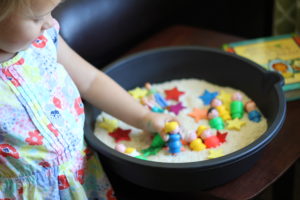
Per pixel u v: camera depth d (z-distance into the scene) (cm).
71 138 71
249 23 134
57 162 70
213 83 97
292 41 102
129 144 84
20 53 66
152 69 97
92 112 86
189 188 70
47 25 62
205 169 64
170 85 98
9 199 71
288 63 94
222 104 91
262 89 85
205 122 87
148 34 112
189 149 80
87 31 93
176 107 91
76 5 90
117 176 85
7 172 69
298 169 122
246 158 68
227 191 71
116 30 100
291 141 78
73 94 74
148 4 106
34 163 69
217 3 132
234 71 92
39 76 68
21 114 66
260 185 71
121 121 89
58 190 72
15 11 55
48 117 69
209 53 93
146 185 72
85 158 77
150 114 81
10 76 65
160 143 81
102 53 100
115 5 98
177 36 111
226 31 138
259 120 84
